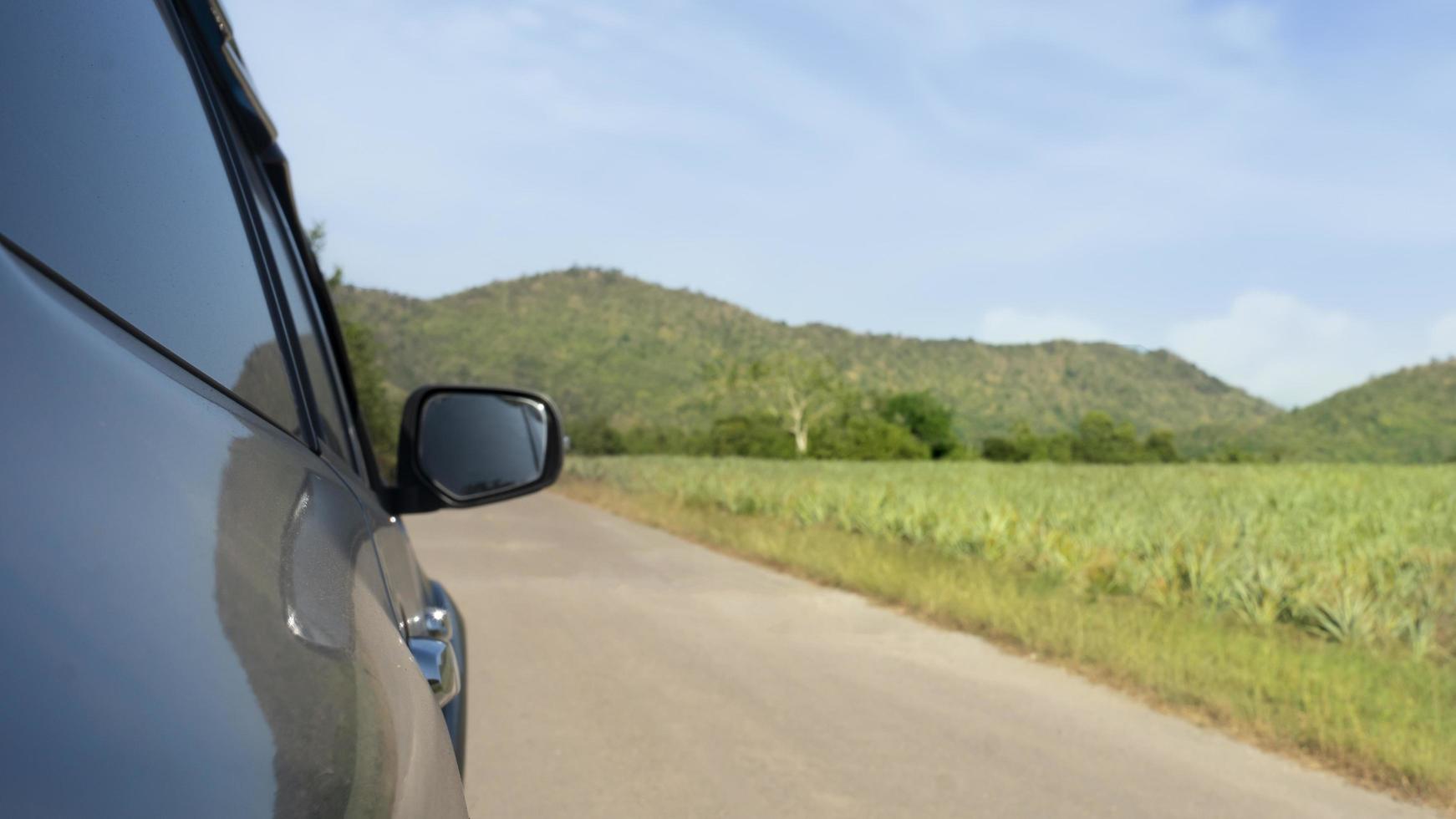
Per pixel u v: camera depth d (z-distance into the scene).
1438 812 4.45
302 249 2.49
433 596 2.85
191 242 1.21
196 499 0.73
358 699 0.77
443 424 2.45
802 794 4.16
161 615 0.62
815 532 14.78
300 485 1.07
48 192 0.79
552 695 5.56
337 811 0.66
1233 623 9.15
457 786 1.00
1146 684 6.38
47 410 0.64
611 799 4.01
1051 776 4.57
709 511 19.64
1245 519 15.73
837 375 109.88
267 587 0.75
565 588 9.60
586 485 32.53
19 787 0.49
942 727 5.29
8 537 0.56
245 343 1.34
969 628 8.19
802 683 6.12
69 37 0.94
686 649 6.98
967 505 17.20
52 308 0.71
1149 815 4.16
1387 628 8.57
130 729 0.55
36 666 0.53
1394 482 31.25
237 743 0.61
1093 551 12.05
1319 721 5.43
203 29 1.67
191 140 1.40
